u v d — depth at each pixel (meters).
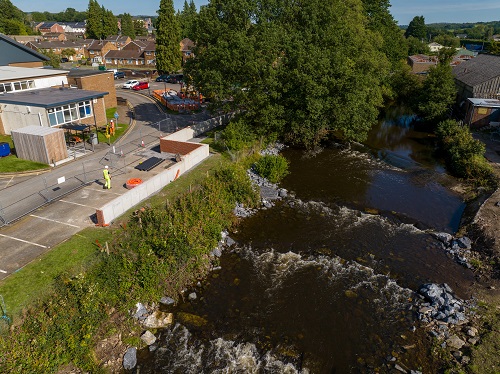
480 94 45.06
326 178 32.12
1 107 35.06
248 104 35.97
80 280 15.98
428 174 33.06
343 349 15.62
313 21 35.38
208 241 21.36
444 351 15.23
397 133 46.28
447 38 140.38
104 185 26.47
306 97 33.62
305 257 21.56
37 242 19.61
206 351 15.45
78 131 37.66
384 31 66.75
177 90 64.38
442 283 19.31
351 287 19.17
